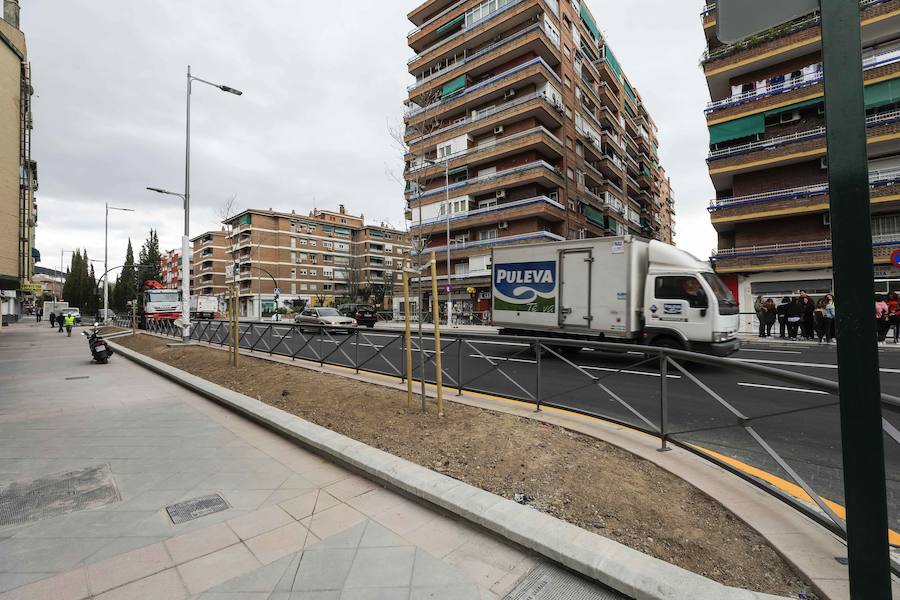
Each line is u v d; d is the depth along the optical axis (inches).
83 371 388.8
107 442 177.9
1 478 140.9
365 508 118.6
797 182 808.9
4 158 807.7
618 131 1625.2
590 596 82.0
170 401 256.5
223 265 2866.6
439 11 1373.0
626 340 387.5
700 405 238.8
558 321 404.5
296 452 164.9
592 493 115.6
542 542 92.8
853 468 57.5
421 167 645.3
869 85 732.0
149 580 88.3
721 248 990.4
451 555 95.8
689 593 74.9
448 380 283.1
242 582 87.3
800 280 782.5
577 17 1344.7
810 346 535.8
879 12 714.8
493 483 124.0
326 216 2758.4
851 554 57.9
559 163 1208.2
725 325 345.7
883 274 724.7
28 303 2960.1
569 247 400.8
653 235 2148.1
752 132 831.7
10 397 269.9
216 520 112.6
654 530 98.7
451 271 1318.9
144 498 125.9
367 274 2640.3
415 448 153.3
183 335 521.3
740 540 94.3
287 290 2415.1
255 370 319.6
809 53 791.1
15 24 1034.7
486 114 1200.2
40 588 85.7
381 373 302.4
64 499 125.6
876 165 741.9
